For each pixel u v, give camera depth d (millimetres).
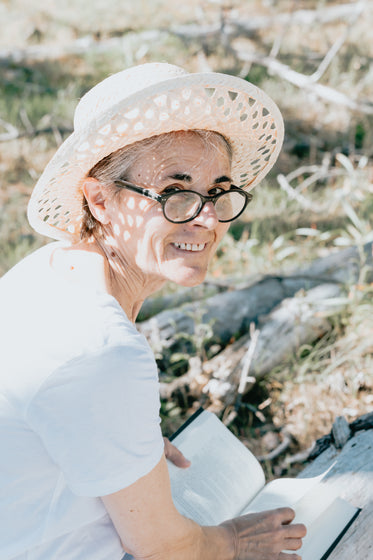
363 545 1576
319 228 4840
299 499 1572
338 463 1885
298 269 3828
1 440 1163
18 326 1207
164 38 7730
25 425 1155
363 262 3686
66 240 1593
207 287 3779
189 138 1325
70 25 8641
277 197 5289
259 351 3217
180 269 1377
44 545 1258
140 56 7094
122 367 1113
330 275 3729
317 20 7922
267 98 1419
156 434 1181
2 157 5949
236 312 3434
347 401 3035
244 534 1421
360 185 4992
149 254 1377
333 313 3408
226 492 1612
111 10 8859
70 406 1100
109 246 1429
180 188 1326
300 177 5711
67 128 6328
